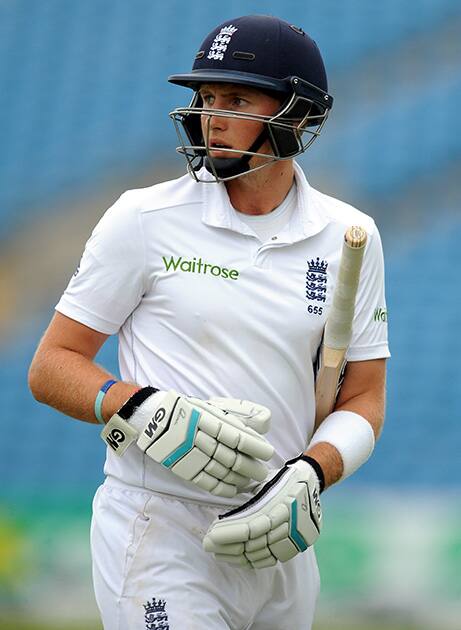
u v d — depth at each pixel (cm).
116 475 1057
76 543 2530
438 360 3244
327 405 1076
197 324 1023
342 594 2333
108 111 4341
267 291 1034
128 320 1068
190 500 1035
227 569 1040
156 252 1029
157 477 1034
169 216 1034
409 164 3938
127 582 1026
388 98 4203
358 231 973
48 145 4212
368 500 2598
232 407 977
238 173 1016
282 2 4650
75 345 1035
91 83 4475
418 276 3516
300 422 1077
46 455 3095
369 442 1083
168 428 959
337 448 1049
